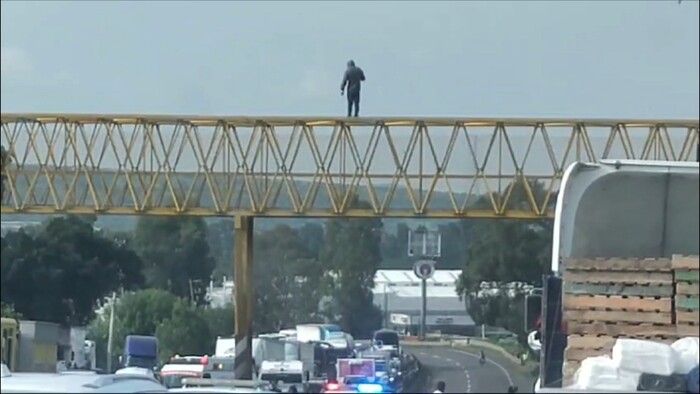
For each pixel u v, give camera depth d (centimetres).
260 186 12188
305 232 14562
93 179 12269
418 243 11325
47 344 10894
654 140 11425
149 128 12288
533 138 11750
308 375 4881
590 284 3133
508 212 11688
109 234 16638
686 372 2477
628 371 2498
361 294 13375
